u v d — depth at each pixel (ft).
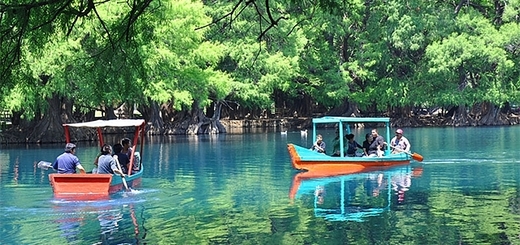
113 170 79.56
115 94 49.37
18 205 71.56
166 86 183.11
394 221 60.90
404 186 84.12
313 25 255.29
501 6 278.67
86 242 54.29
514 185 83.87
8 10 37.32
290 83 263.29
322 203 71.36
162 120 223.71
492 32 257.34
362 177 94.32
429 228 57.72
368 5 271.08
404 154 109.91
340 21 256.32
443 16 261.03
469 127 255.29
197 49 197.67
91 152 140.67
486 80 259.39
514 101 269.85
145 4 39.47
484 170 101.40
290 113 293.43
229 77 230.48
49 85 155.84
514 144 153.58
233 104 278.05
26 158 130.00
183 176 96.68
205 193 79.61
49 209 69.15
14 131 178.81
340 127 107.14
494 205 68.95
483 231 56.29
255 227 59.11
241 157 127.85
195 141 180.55
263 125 266.57
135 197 76.59
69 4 38.45
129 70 43.73
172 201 73.82
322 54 272.51
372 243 52.47
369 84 279.08
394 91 268.41
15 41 39.55
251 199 74.74
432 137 186.29
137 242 53.93
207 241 53.93
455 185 84.53
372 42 273.13
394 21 262.26
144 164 114.93
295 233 56.39
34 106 165.27
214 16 229.66
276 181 90.53
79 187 76.33
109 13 105.70
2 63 38.93
